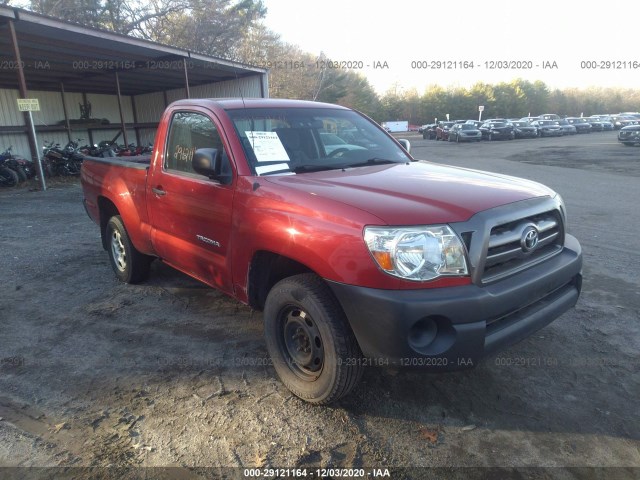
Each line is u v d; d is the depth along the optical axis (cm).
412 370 251
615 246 651
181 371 345
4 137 1858
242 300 338
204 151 319
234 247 326
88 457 259
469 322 246
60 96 2117
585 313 435
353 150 395
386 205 260
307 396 295
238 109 367
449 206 262
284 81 4044
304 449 264
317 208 271
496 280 262
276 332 308
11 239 724
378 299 242
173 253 405
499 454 260
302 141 372
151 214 425
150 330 410
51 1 2822
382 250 243
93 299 479
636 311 438
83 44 1354
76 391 321
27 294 493
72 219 879
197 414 295
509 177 349
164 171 405
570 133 4256
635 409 297
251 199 310
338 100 5047
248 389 321
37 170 1277
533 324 279
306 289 276
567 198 1033
